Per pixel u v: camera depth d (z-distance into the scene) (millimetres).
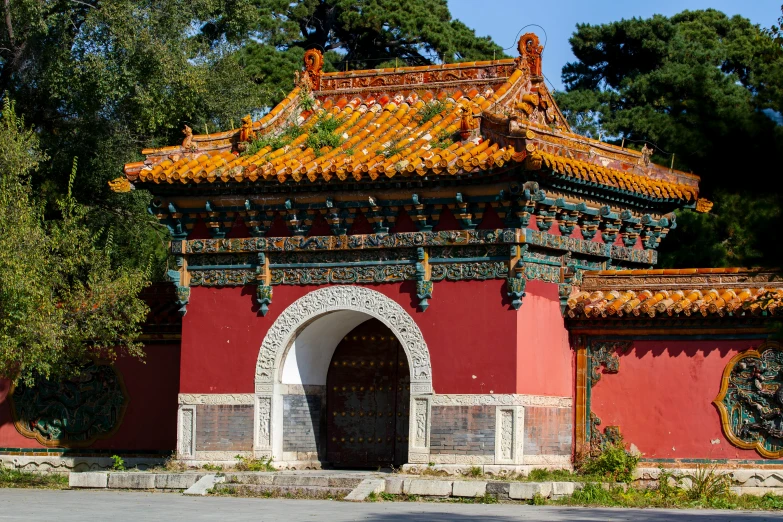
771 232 19922
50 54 39000
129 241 42500
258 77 52781
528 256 27203
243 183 28578
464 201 27078
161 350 32531
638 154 30703
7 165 30594
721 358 27547
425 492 25438
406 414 30344
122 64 38000
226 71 43031
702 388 27641
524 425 26891
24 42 39719
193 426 29531
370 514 22016
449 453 27125
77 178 40781
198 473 27734
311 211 28625
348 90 32125
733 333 27469
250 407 29078
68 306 30703
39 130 41938
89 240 32656
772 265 20297
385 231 28094
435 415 27359
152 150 30203
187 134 30297
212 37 43562
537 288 27688
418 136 29016
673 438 27797
